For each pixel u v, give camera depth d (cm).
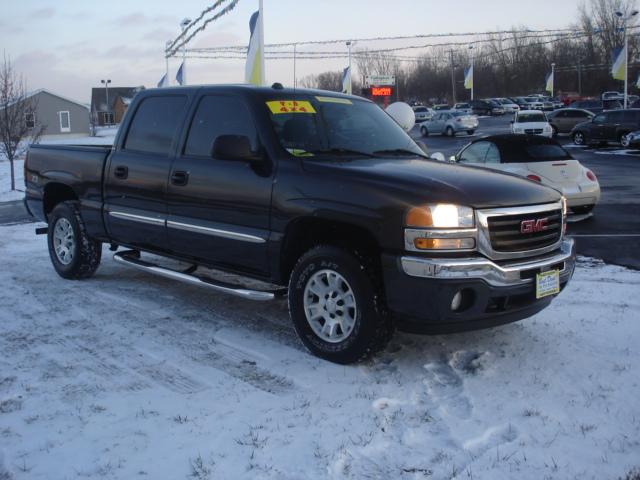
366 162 480
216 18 1599
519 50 7631
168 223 559
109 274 732
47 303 609
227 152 475
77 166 669
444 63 8038
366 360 442
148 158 583
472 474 309
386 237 411
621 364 442
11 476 309
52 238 714
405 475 309
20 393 404
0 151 2997
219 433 350
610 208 1199
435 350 478
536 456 325
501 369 439
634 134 2656
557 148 1071
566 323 531
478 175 461
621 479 303
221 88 542
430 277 396
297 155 481
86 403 390
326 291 454
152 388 412
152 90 612
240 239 498
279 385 416
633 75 6988
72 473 311
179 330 529
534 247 436
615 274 693
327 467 315
